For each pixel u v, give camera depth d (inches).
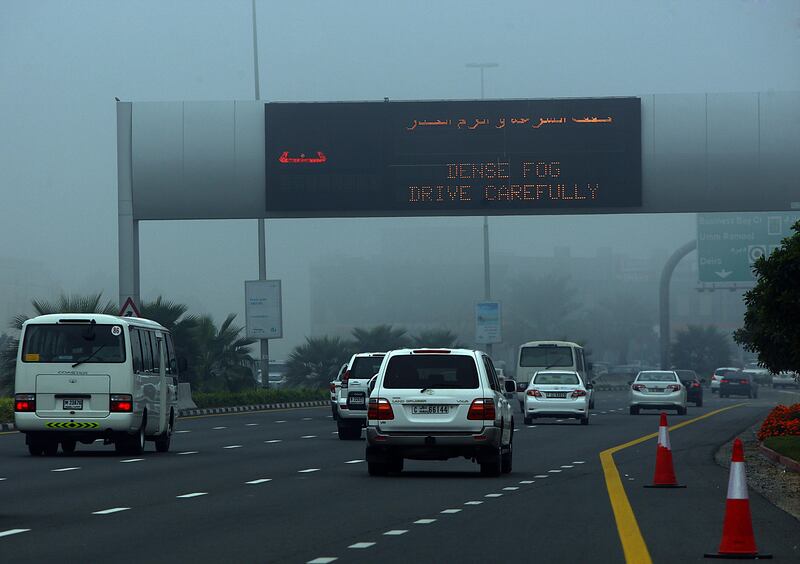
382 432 1402.6
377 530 932.6
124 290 2908.5
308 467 1579.7
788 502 1197.1
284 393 4097.0
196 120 2910.9
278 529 936.9
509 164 2893.7
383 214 2910.9
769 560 785.6
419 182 2896.2
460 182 2896.2
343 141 2901.1
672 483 1315.2
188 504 1119.6
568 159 2898.6
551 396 2876.5
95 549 825.5
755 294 1695.4
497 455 1411.2
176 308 3602.4
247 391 3868.1
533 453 1889.8
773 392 6540.4
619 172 2893.7
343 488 1284.4
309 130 2903.5
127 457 1760.6
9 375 3100.4
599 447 2041.1
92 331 1768.0
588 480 1400.1
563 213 2913.4
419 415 1398.9
